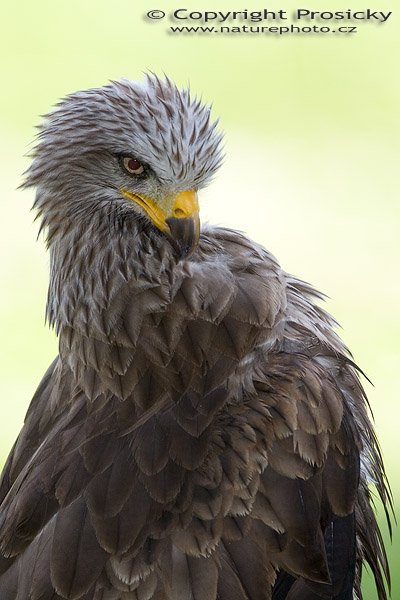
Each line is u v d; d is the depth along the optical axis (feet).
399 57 121.19
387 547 52.39
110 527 29.96
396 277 91.04
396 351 80.02
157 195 32.99
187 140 32.81
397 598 50.65
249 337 32.09
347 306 87.04
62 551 29.89
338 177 104.17
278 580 29.94
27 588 30.01
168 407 31.65
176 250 32.60
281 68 123.24
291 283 34.76
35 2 134.00
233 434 30.78
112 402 32.32
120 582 29.40
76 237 33.42
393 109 115.75
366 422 33.78
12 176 106.52
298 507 30.30
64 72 124.26
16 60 126.52
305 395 31.48
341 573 31.40
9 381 78.89
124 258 32.83
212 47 125.29
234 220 98.58
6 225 97.91
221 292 32.42
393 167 105.40
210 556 29.53
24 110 118.93
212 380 31.73
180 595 29.12
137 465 30.68
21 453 34.47
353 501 31.53
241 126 113.19
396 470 62.13
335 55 120.67
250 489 30.19
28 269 91.71
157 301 32.45
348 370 33.58
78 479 30.94
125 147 32.89
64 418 33.19
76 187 33.50
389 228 96.78
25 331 84.74
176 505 30.09
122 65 124.57
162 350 32.17
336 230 97.14
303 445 30.83
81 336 33.09
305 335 33.40
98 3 132.16
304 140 110.52
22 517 31.12
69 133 33.50
